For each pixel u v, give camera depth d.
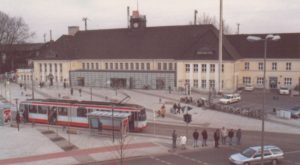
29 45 136.25
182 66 78.62
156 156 33.47
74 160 32.31
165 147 36.56
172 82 79.75
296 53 78.50
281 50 79.88
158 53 84.62
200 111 55.19
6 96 72.06
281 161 31.61
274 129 44.31
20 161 32.03
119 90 80.00
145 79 82.00
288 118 50.44
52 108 47.59
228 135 38.38
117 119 40.91
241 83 82.81
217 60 75.44
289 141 38.72
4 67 123.69
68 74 91.56
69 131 42.53
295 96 71.38
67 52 92.88
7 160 32.31
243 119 49.84
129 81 83.50
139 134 42.03
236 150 35.28
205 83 77.25
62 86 89.06
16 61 129.75
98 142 38.44
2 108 48.06
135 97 69.06
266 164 30.47
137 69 86.75
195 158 32.69
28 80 98.00
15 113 52.34
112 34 93.75
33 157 33.22
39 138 40.31
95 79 87.38
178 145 37.22
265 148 30.72
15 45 128.00
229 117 51.03
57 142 38.53
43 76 94.94
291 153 34.16
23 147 36.59
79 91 73.31
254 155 30.06
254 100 66.06
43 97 70.19
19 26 121.56
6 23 118.31
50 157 33.19
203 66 77.00
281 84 79.75
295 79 78.62
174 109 53.84
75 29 100.25
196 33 84.62
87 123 45.25
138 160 32.25
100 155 33.75
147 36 89.06
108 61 89.44
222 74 75.81
